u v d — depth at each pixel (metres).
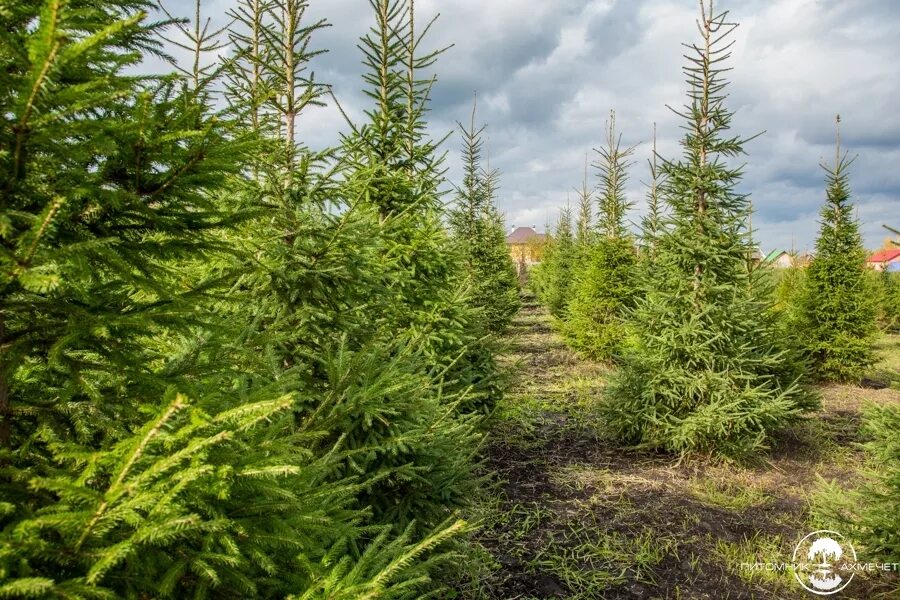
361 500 3.20
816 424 8.03
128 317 1.44
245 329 2.13
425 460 3.33
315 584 1.55
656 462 6.65
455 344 6.12
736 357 6.41
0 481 1.42
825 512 4.16
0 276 1.14
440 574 3.47
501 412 7.71
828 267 11.33
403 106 5.86
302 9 4.02
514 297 15.45
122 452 1.27
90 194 1.31
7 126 1.15
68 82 1.43
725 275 6.64
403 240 5.55
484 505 5.13
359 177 4.77
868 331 11.02
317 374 3.29
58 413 1.60
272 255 3.20
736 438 6.42
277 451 1.66
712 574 4.30
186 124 1.47
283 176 3.40
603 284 12.42
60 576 1.22
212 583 1.46
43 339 1.50
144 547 1.34
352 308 3.44
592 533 4.92
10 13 1.23
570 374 11.45
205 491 1.37
